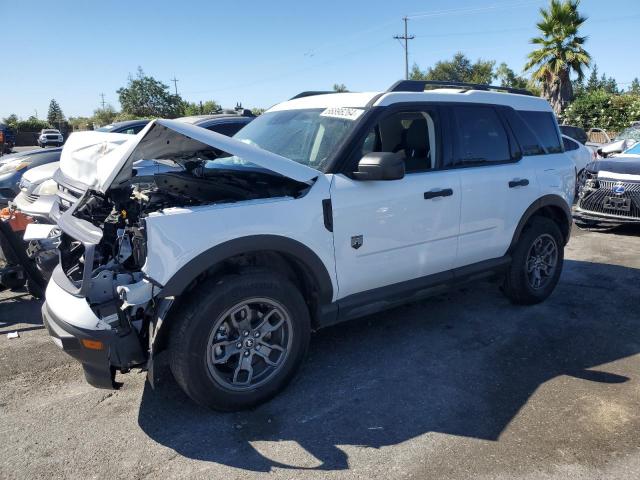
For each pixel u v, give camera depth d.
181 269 2.79
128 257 3.06
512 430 2.95
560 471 2.60
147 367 2.84
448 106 4.11
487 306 4.88
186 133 2.91
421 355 3.89
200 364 2.89
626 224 7.89
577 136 12.88
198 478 2.58
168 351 2.94
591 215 7.88
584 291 5.31
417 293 3.93
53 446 2.83
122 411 3.16
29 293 5.02
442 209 3.89
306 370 3.67
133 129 9.24
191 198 3.45
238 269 3.04
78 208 3.51
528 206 4.57
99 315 2.81
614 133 22.88
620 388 3.40
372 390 3.40
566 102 26.22
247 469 2.64
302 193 3.25
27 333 4.34
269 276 3.06
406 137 3.86
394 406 3.21
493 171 4.27
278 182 3.53
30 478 2.57
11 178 8.52
